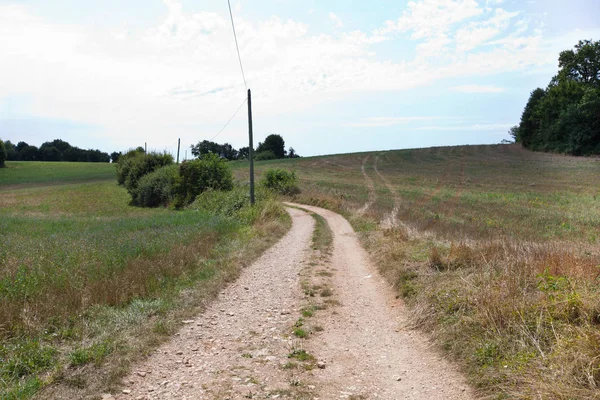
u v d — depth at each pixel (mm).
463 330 5754
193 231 14398
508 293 6047
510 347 4988
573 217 19703
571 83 66562
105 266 9109
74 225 21219
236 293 9000
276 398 4441
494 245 9305
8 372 4863
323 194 36906
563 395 3803
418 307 7094
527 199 29531
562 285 5941
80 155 129625
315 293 8938
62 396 4410
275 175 42312
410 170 60156
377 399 4484
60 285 7719
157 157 46281
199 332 6594
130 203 42312
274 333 6605
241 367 5266
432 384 4797
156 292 8195
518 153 75188
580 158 60062
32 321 6152
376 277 10211
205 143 72062
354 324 7023
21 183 65875
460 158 72000
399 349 5910
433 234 13617
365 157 80688
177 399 4441
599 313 5043
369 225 19000
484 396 4336
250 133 22422
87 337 5973
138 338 6031
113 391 4598
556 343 4680
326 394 4570
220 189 31672
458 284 7238
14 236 15602
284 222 21516
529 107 82250
